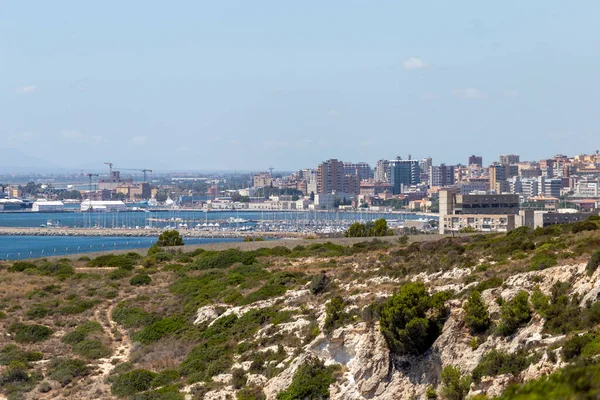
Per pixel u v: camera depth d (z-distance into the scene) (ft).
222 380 295.69
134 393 298.35
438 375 247.70
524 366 219.20
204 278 442.09
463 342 249.75
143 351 343.67
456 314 258.78
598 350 200.34
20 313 397.80
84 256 560.61
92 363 335.26
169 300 411.95
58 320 389.80
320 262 442.09
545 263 278.26
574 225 382.83
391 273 337.72
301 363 278.26
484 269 302.66
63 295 433.07
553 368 207.62
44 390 306.76
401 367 257.55
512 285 265.54
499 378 217.97
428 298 263.29
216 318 362.53
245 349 314.76
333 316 297.94
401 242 499.92
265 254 506.48
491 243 360.48
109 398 296.71
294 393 265.54
